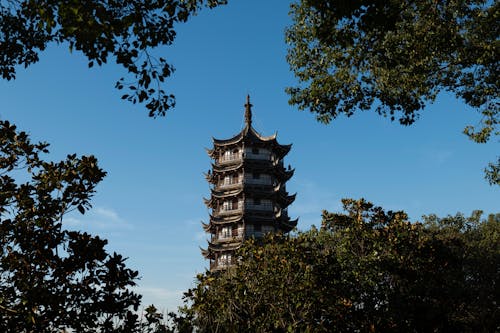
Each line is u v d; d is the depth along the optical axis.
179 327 13.88
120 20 10.03
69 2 9.12
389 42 16.00
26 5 11.90
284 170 64.00
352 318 19.09
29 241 9.15
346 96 17.66
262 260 19.89
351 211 22.81
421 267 20.98
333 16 11.61
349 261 21.06
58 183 9.60
